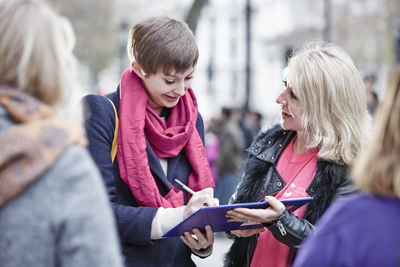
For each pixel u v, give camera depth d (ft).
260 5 135.44
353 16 74.18
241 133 25.68
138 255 6.55
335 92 6.48
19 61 3.66
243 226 6.40
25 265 3.43
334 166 6.43
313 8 77.10
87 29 68.13
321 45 7.14
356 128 6.47
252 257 6.96
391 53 72.90
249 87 39.09
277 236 6.07
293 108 6.76
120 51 40.93
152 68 6.57
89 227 3.59
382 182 3.69
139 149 6.58
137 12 59.72
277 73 122.31
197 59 6.80
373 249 3.54
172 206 6.76
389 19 65.92
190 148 7.18
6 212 3.43
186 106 7.29
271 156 7.20
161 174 6.78
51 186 3.51
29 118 3.56
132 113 6.72
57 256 3.57
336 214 3.84
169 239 6.79
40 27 3.76
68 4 63.67
